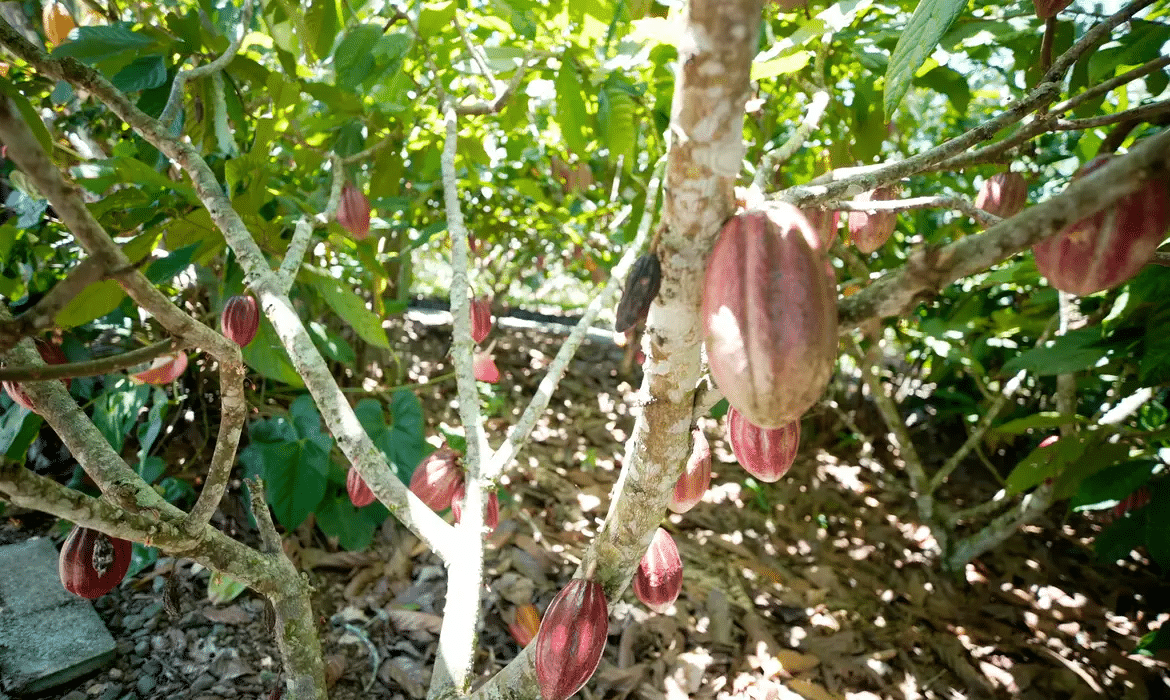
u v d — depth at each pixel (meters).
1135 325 1.53
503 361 4.12
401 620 2.00
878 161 1.94
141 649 1.77
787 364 0.46
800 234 0.48
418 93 2.02
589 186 2.91
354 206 1.64
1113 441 1.83
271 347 1.85
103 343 2.31
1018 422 1.63
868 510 3.04
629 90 1.89
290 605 1.00
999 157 0.89
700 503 2.87
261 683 1.72
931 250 0.48
